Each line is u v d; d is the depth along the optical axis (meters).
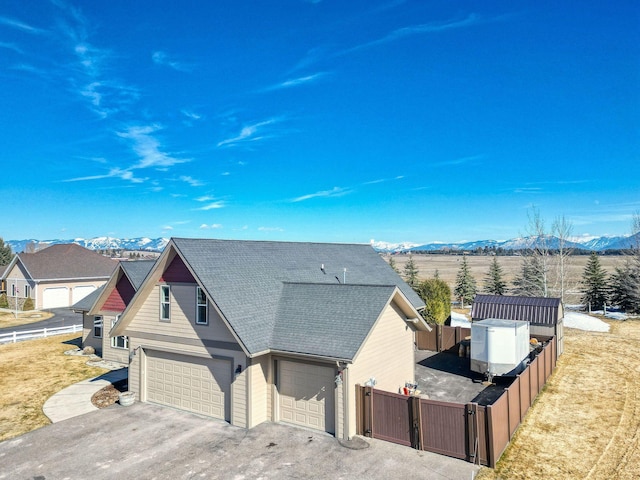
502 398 13.81
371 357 16.05
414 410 13.67
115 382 21.34
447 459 12.95
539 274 45.97
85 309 27.42
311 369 15.39
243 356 15.58
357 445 13.93
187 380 17.45
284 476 12.04
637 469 12.42
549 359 22.17
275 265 20.92
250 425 15.31
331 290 17.27
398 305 18.33
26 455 13.43
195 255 17.12
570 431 15.17
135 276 25.02
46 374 22.92
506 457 13.16
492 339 21.19
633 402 18.11
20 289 52.78
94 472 12.35
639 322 39.34
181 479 11.95
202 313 16.86
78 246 59.56
